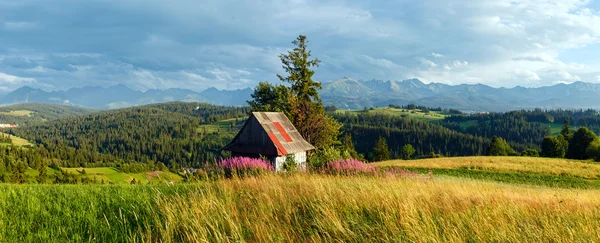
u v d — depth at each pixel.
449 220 6.13
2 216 5.78
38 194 7.79
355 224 5.65
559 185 30.14
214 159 13.70
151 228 5.55
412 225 5.45
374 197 7.41
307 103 40.28
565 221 6.65
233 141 24.44
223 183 8.59
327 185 8.55
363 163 17.25
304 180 9.84
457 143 184.25
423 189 9.87
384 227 5.44
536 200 9.43
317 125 39.75
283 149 22.81
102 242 4.97
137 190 8.38
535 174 37.94
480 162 50.09
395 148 185.25
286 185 8.92
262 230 5.22
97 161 188.75
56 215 6.12
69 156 183.50
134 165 134.62
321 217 5.98
